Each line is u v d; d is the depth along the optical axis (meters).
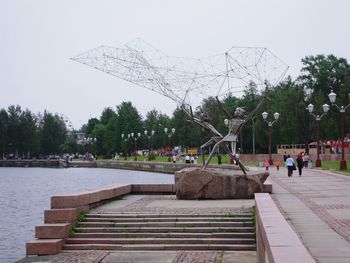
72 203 19.50
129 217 20.11
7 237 27.28
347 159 74.00
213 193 26.16
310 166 58.47
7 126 166.62
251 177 26.22
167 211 21.19
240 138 112.62
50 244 17.53
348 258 9.66
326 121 87.06
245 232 18.31
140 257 16.48
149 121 149.50
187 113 30.58
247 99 110.88
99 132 162.38
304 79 103.19
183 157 109.12
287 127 92.06
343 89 87.88
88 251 17.72
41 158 181.12
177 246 17.55
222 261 15.48
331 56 102.69
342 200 22.23
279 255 7.61
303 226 14.34
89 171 111.44
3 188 66.12
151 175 82.88
